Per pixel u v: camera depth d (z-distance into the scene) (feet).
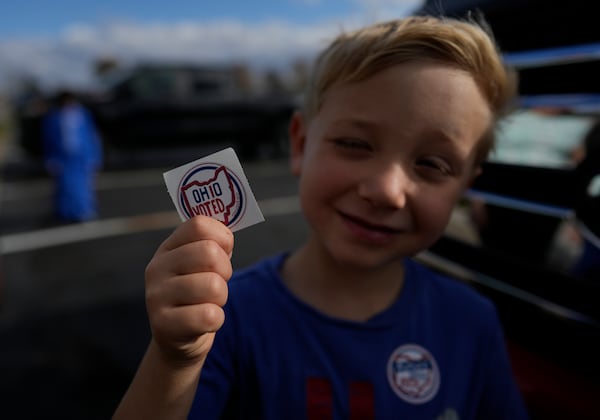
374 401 2.46
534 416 3.50
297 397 2.42
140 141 29.09
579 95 3.51
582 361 3.37
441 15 3.32
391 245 2.32
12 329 9.04
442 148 2.18
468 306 2.86
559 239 3.53
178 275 1.77
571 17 3.50
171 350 1.82
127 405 1.94
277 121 32.17
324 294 2.62
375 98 2.12
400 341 2.59
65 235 15.53
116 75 30.09
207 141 30.73
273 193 21.68
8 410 6.72
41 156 28.27
